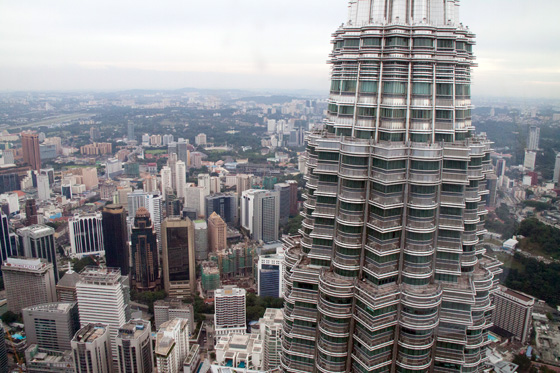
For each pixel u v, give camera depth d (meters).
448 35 102.44
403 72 103.12
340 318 109.12
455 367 109.50
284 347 126.00
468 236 113.62
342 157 106.06
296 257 128.62
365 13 108.50
